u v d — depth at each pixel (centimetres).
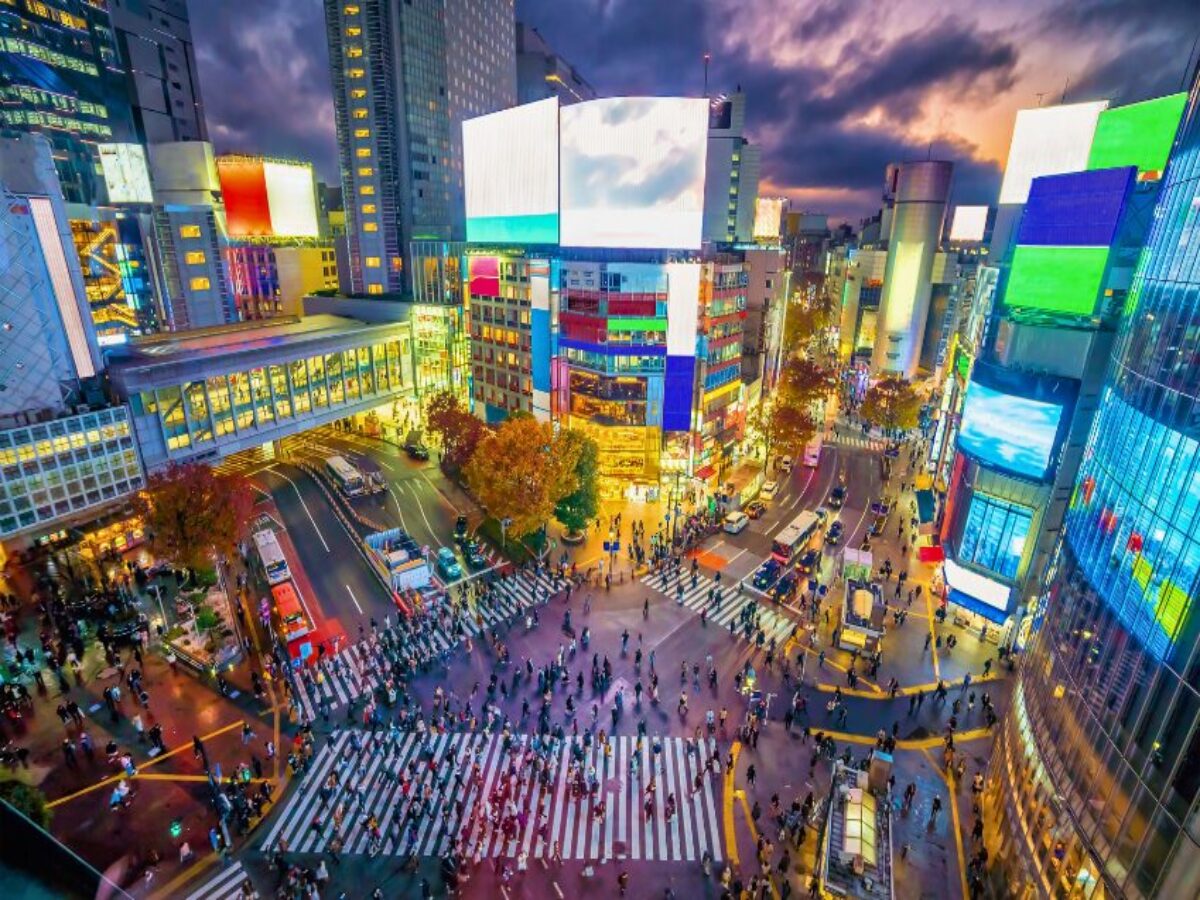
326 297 11012
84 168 13088
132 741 3753
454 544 6241
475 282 8962
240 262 12744
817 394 9394
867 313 13775
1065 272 4497
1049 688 3027
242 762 3647
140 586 5341
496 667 4466
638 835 3275
